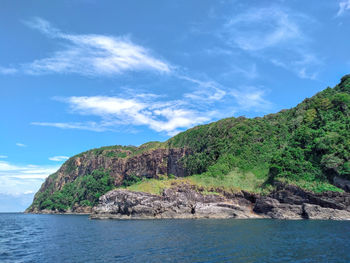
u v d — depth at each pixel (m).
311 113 98.00
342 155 68.69
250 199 77.50
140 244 33.97
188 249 29.70
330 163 68.75
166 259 25.48
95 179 183.50
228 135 115.12
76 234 48.53
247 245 31.23
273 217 68.81
